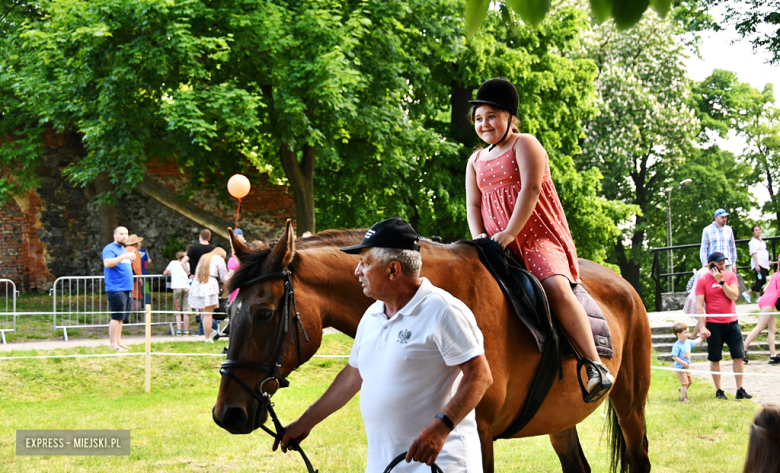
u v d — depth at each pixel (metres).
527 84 18.84
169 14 13.09
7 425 7.30
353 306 3.30
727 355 12.61
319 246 3.40
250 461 6.00
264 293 3.03
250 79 14.51
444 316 2.48
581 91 21.25
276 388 3.03
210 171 18.02
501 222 3.64
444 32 16.08
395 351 2.52
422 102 18.59
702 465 5.76
